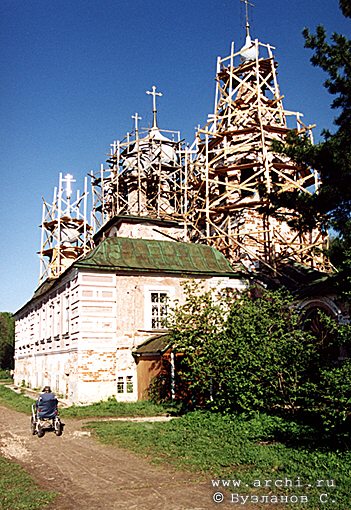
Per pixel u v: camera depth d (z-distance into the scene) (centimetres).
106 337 2378
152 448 1338
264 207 2073
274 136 3142
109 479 1084
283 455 1166
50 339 3045
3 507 905
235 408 1703
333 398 1130
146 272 2520
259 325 1625
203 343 1803
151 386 2294
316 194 1830
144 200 3747
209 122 3297
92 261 2417
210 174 3284
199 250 2775
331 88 1788
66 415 2011
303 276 2766
